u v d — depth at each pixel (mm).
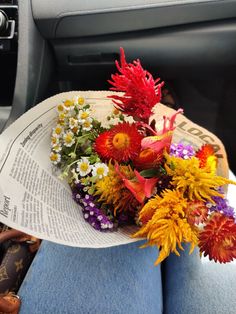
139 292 551
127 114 447
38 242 656
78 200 501
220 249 397
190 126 485
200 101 1359
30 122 482
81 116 493
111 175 440
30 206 419
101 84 1129
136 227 488
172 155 447
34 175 463
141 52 966
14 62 885
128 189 435
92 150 480
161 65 1007
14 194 411
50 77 1004
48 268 579
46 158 505
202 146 475
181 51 972
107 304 528
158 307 565
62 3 854
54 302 530
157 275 616
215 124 1328
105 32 914
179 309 579
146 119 448
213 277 614
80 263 582
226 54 980
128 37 934
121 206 466
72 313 518
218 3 864
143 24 897
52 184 487
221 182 401
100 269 573
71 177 500
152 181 429
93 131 502
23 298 545
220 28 922
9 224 361
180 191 407
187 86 1356
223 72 1057
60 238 394
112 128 469
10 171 425
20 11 844
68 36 918
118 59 983
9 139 456
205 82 1336
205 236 401
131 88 417
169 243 384
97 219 469
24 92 870
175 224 384
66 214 462
